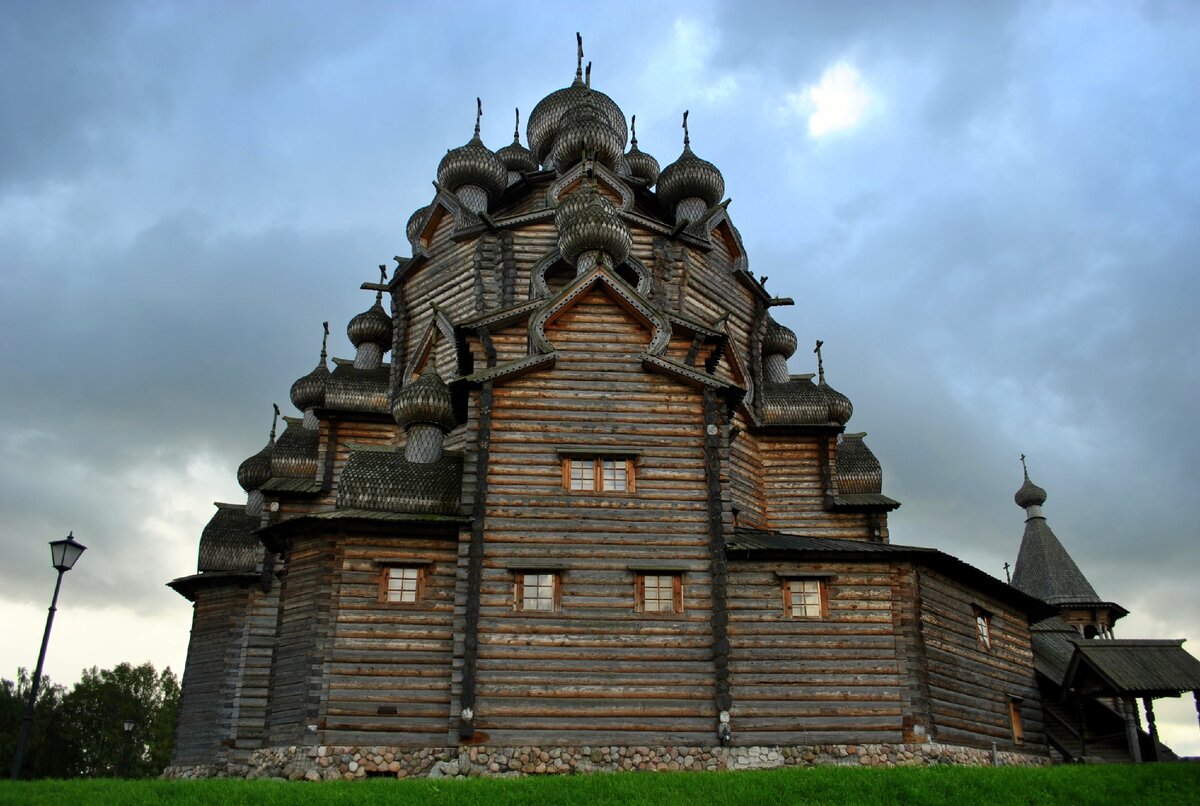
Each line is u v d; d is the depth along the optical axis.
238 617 33.88
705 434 25.12
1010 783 17.70
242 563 35.03
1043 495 46.59
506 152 45.50
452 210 36.31
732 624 23.84
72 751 72.06
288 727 24.25
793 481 34.56
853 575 24.78
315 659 23.83
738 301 37.41
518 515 23.88
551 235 34.41
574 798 16.30
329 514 24.75
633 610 23.20
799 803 16.28
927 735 23.50
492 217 37.50
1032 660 30.88
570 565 23.41
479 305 33.38
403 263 38.06
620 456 24.72
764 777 17.83
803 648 23.78
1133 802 17.05
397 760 22.23
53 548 20.94
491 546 23.52
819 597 24.61
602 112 43.41
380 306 41.62
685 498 24.45
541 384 25.38
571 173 35.62
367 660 23.39
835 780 17.56
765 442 35.19
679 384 25.73
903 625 24.34
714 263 36.50
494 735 21.81
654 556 23.78
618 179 36.09
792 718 23.02
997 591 29.30
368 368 39.16
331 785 17.44
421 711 23.00
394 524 24.61
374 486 25.86
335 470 34.16
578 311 26.42
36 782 18.02
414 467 26.84
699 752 22.03
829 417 35.97
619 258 30.19
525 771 21.47
